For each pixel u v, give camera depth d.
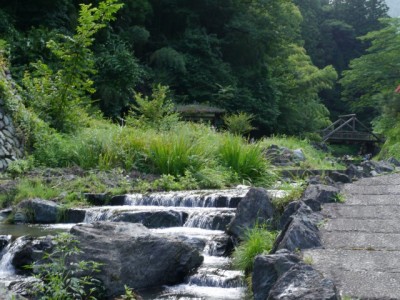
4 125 12.14
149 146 12.31
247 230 6.44
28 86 14.32
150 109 17.30
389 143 25.89
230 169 12.16
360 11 70.06
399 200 7.45
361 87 39.03
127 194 9.88
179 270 5.70
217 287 5.48
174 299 5.07
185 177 11.41
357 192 8.11
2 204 9.52
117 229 5.74
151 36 32.22
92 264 5.11
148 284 5.47
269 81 34.28
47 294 4.77
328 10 69.06
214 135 14.70
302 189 7.88
